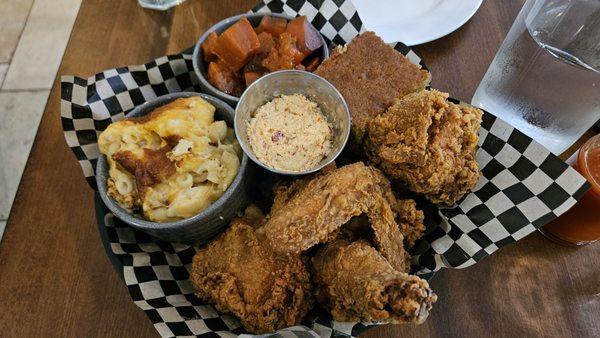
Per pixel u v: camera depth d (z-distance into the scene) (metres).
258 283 0.21
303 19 0.27
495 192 0.23
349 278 0.19
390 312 0.17
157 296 0.22
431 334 0.21
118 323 0.22
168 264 0.23
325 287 0.21
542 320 0.22
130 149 0.23
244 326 0.22
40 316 0.22
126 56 0.30
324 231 0.20
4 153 0.32
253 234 0.23
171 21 0.32
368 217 0.21
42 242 0.24
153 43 0.31
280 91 0.26
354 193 0.21
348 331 0.20
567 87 0.22
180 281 0.23
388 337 0.21
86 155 0.25
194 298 0.23
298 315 0.21
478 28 0.30
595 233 0.22
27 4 0.41
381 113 0.24
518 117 0.25
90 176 0.25
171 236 0.23
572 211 0.22
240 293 0.21
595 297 0.22
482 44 0.30
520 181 0.22
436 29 0.29
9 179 0.31
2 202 0.30
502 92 0.25
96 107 0.26
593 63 0.21
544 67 0.22
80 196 0.26
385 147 0.23
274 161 0.24
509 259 0.23
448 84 0.28
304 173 0.23
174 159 0.23
